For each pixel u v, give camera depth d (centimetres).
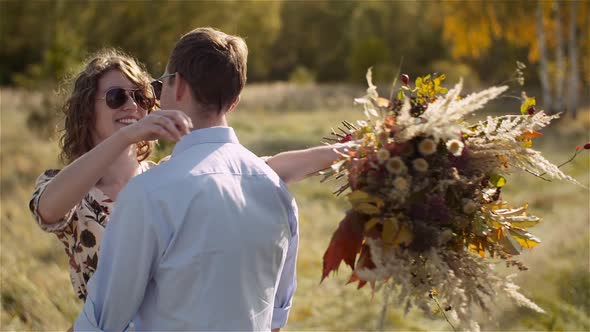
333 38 4950
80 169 177
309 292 540
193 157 172
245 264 169
